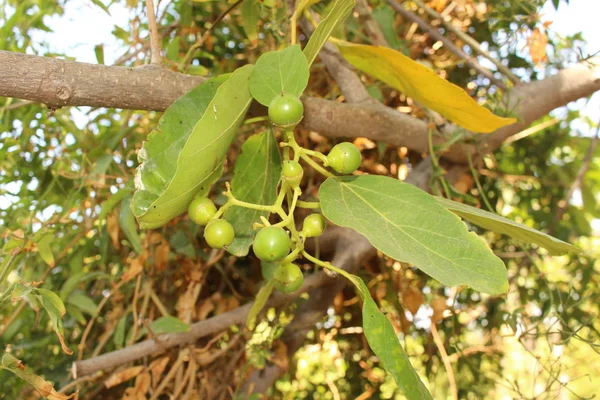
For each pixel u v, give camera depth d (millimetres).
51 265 404
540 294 543
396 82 315
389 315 537
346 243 488
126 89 253
